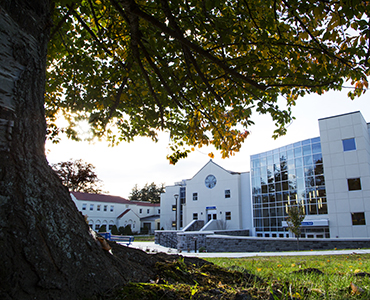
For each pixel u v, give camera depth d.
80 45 6.07
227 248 21.12
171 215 51.25
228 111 6.48
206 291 2.63
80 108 6.69
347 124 25.44
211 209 40.00
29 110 2.23
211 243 22.02
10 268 1.72
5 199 1.89
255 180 34.34
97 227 50.69
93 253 2.32
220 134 6.29
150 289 2.30
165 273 2.88
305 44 4.48
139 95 6.12
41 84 2.43
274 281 3.54
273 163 32.28
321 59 4.13
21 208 1.94
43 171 2.28
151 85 5.19
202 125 6.66
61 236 2.11
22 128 2.14
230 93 4.89
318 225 25.28
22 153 2.11
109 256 2.53
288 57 4.52
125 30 4.98
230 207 38.31
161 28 3.38
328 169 25.89
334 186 25.28
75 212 2.46
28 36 2.26
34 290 1.77
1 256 1.72
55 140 8.34
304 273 4.36
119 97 5.73
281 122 6.05
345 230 24.03
